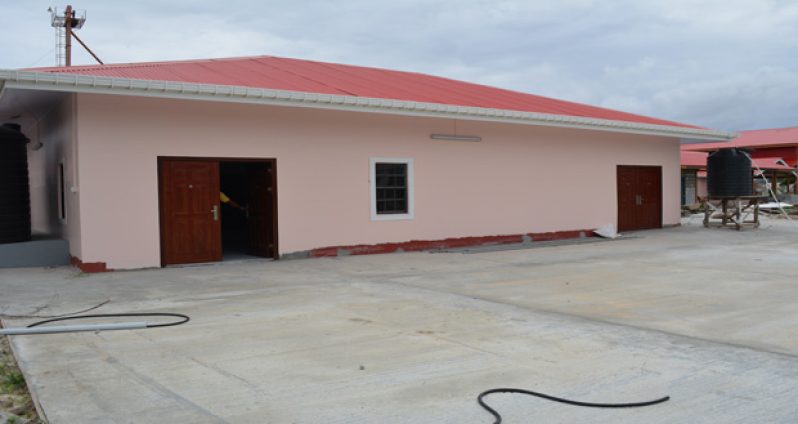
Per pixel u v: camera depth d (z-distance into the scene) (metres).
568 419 4.12
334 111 13.68
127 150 11.45
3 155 11.98
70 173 11.72
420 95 15.00
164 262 11.92
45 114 14.12
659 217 20.62
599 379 4.96
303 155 13.30
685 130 18.88
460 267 11.88
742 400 4.47
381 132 14.34
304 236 13.35
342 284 9.88
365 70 18.97
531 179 17.05
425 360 5.52
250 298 8.63
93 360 5.52
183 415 4.21
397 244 14.62
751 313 7.48
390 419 4.14
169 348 5.93
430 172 15.12
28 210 12.48
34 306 8.06
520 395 4.59
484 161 16.08
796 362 5.42
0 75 9.35
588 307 7.93
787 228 20.34
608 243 16.39
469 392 4.66
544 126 16.66
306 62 18.27
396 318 7.29
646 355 5.66
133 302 8.34
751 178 20.19
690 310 7.70
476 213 15.95
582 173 18.27
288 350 5.86
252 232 13.87
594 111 19.78
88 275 10.80
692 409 4.29
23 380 5.20
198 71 13.72
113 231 11.36
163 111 11.80
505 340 6.24
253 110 12.72
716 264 11.97
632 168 19.81
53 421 4.11
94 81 9.97
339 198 13.78
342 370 5.23
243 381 4.93
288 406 4.38
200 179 12.29
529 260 12.89
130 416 4.19
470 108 13.94
